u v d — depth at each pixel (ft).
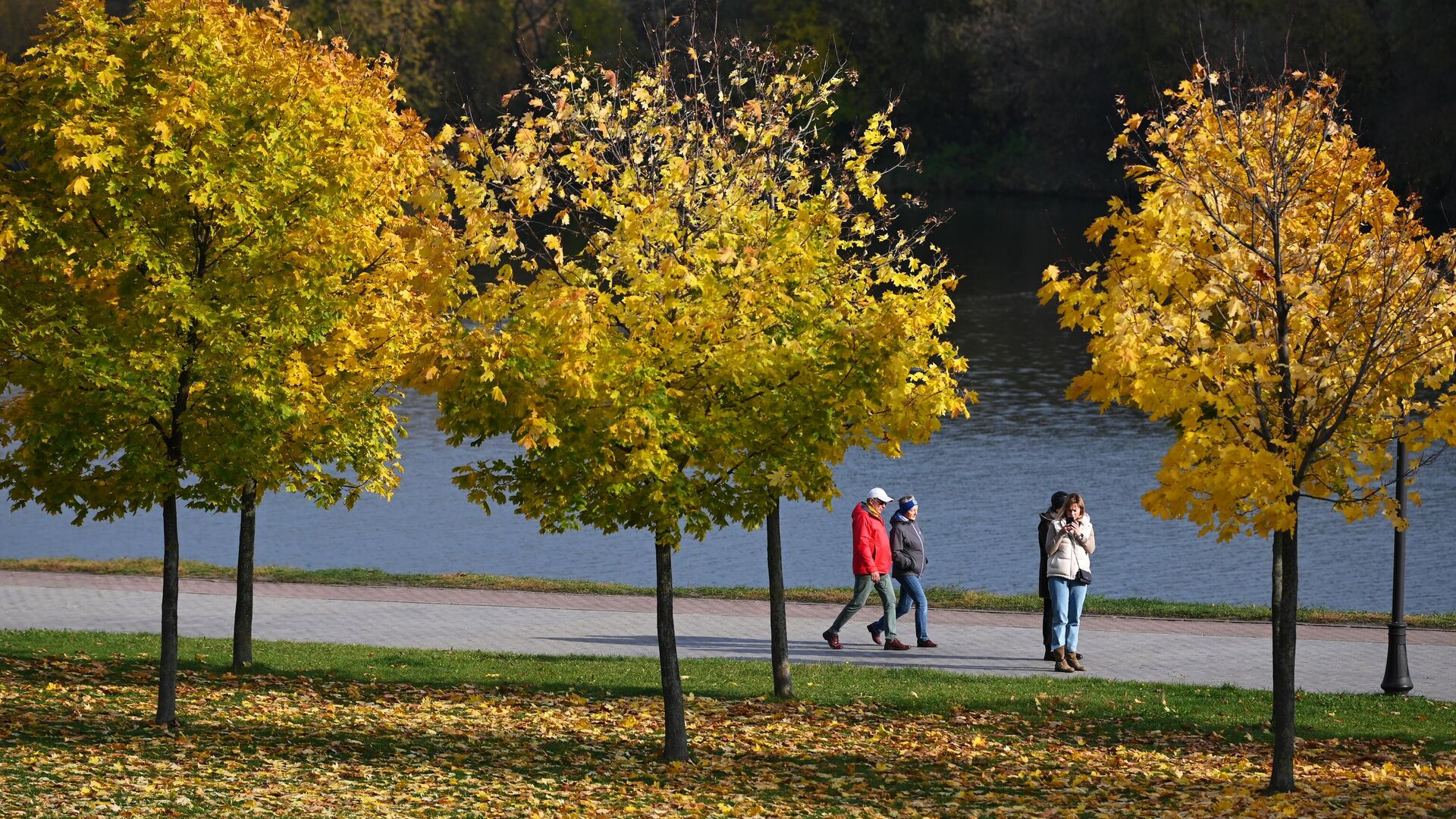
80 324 103.71
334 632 162.09
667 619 108.47
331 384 123.44
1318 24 582.35
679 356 98.94
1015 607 175.83
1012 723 121.70
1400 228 98.27
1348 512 98.99
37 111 104.12
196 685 129.59
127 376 102.06
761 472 102.47
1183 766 108.78
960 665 147.02
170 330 105.50
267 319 106.83
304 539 241.96
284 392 108.06
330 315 109.81
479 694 129.90
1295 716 123.75
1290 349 97.30
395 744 111.04
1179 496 95.09
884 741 115.96
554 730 117.70
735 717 122.83
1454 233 96.43
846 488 269.64
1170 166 98.84
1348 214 97.71
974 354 402.93
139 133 102.89
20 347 102.17
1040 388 355.56
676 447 98.73
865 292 114.42
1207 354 93.45
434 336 99.30
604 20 636.89
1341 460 99.55
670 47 128.16
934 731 118.83
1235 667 145.28
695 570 219.20
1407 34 577.84
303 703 124.16
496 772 103.50
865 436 111.14
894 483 269.64
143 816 85.25
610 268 101.24
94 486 109.09
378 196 120.78
